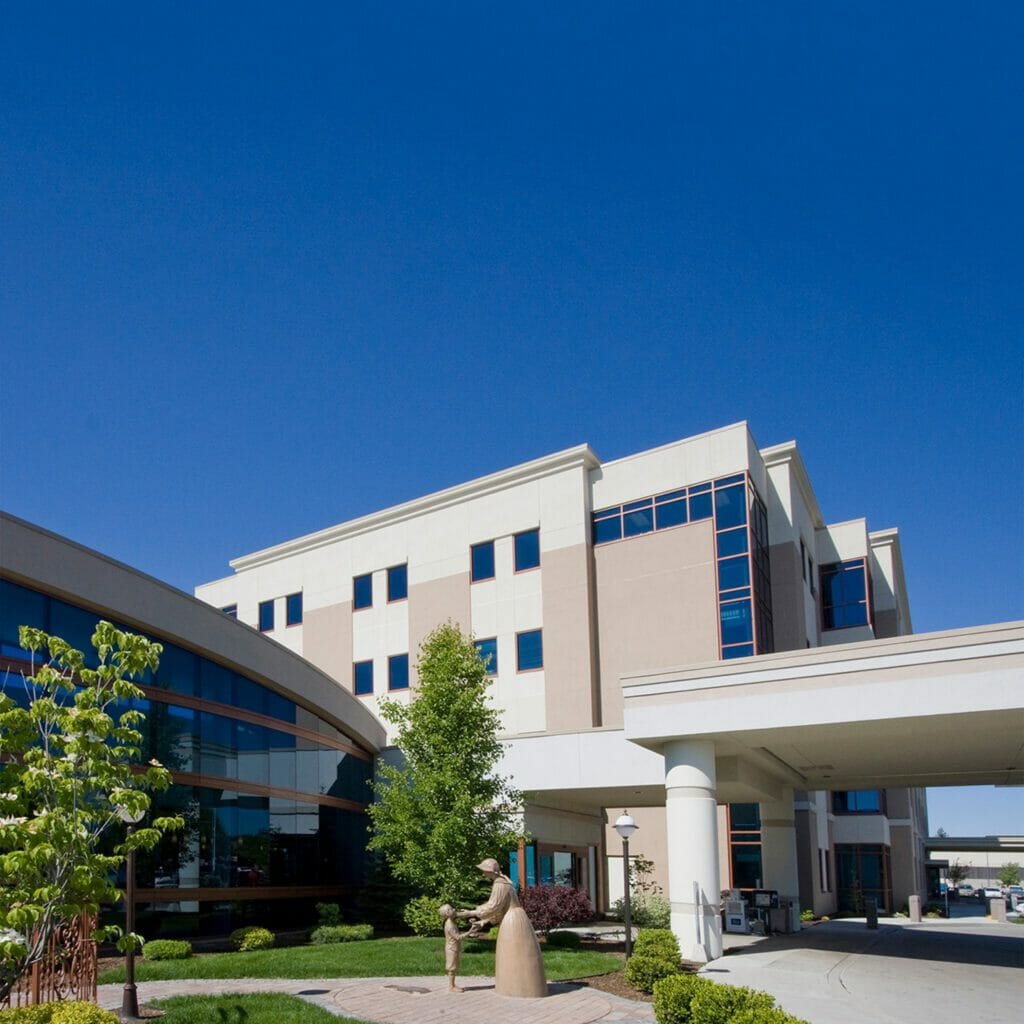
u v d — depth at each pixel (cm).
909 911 4484
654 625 3534
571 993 1488
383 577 4297
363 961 1773
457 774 2180
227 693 2280
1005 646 1752
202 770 2141
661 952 1573
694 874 2033
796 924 3030
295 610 4631
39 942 929
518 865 2741
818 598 4462
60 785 916
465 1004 1384
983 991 1755
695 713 2044
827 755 2444
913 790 5200
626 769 2650
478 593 3956
